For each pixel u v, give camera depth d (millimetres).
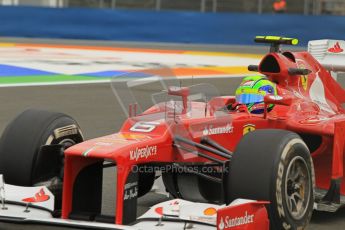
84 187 13305
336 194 15047
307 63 17594
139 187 15000
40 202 13273
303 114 16094
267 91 15867
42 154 13773
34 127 13984
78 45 67375
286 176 12727
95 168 13547
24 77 42969
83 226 12211
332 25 68812
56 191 14039
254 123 15180
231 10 77562
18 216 12797
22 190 13516
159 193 16203
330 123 15336
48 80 41875
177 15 72000
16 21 72188
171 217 12375
